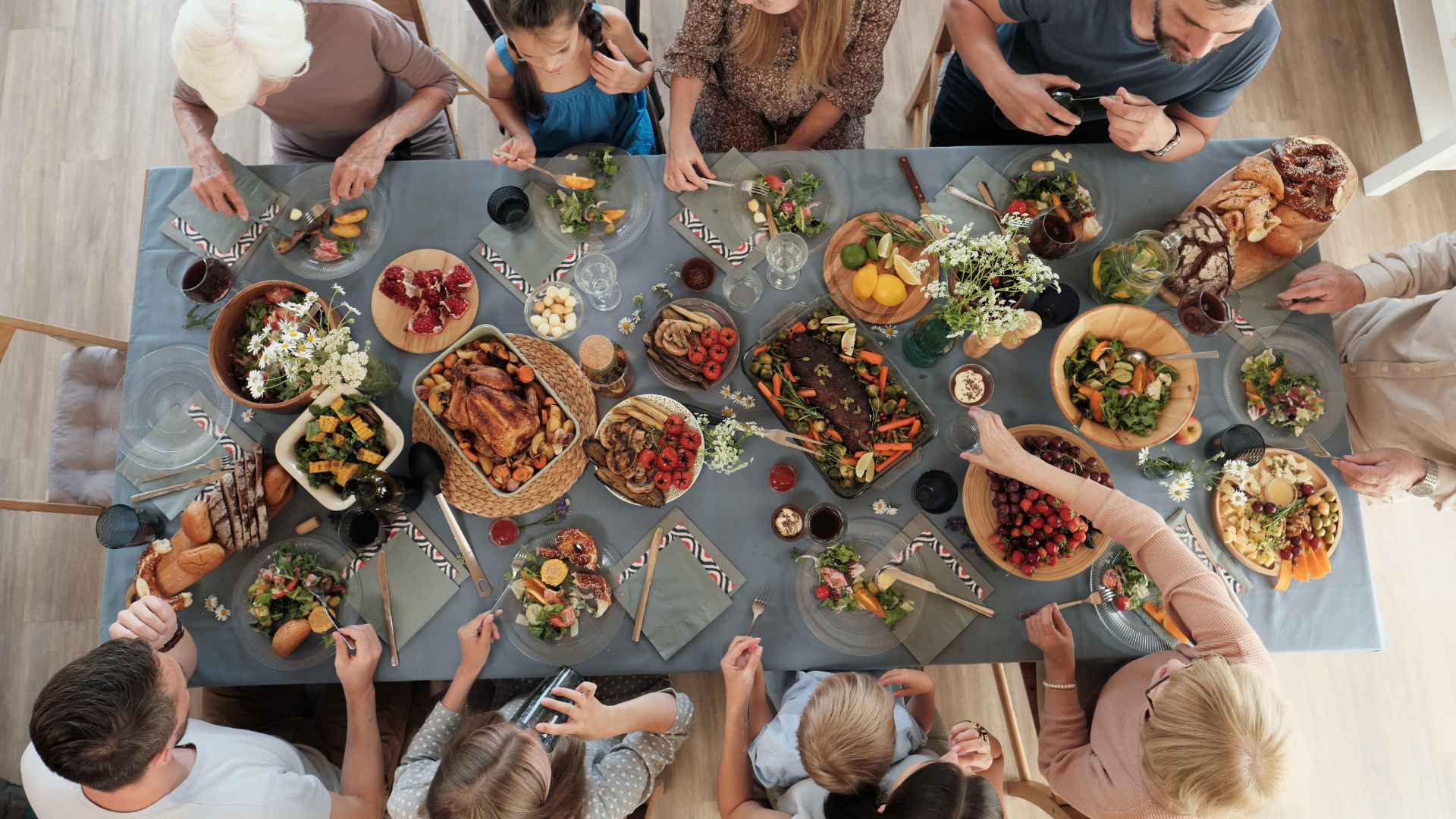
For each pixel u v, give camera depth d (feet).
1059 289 6.57
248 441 6.59
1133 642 6.33
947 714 9.79
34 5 11.37
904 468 6.54
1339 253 11.08
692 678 9.71
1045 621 6.15
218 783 5.82
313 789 6.09
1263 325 6.82
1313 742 9.88
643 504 6.36
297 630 6.14
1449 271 6.98
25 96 11.16
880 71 7.60
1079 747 6.26
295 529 6.45
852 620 6.37
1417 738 9.84
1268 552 6.34
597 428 6.44
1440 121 10.18
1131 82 7.45
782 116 8.39
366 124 8.15
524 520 6.47
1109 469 6.63
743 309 6.80
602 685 7.26
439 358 5.98
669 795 9.46
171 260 6.89
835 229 6.91
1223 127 11.48
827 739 5.23
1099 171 7.09
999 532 6.24
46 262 10.70
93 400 7.99
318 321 6.31
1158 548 5.82
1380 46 11.64
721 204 7.01
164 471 6.49
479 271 6.89
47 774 5.74
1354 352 7.65
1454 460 7.14
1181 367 6.19
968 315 5.71
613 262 6.91
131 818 5.63
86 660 5.09
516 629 6.30
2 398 10.28
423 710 7.96
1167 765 4.96
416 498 6.37
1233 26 5.81
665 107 11.41
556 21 6.05
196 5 5.69
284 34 5.97
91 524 9.95
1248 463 6.39
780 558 6.46
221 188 6.82
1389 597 10.21
